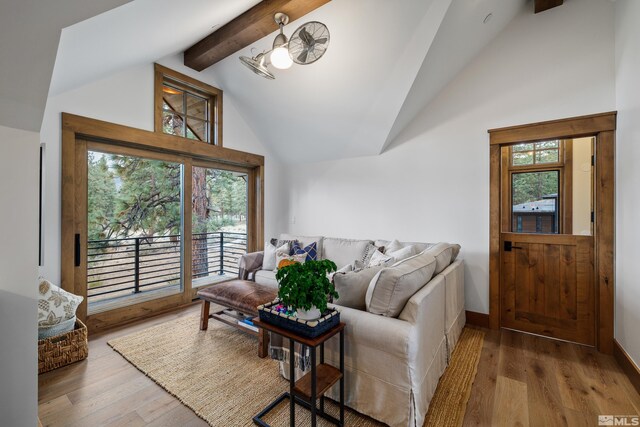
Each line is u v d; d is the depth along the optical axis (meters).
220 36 2.97
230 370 2.12
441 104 3.28
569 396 1.83
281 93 3.58
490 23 2.71
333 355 1.74
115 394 1.85
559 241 2.74
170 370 2.12
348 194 4.11
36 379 1.38
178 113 3.62
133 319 3.10
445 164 3.26
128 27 1.93
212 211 4.16
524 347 2.54
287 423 1.61
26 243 1.34
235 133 4.17
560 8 2.65
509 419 1.63
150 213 3.32
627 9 2.17
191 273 3.70
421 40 2.50
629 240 2.14
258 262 3.85
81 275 2.75
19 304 1.33
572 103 2.59
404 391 1.48
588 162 2.71
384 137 3.47
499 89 2.94
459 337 2.75
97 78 2.71
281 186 4.95
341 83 3.13
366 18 2.53
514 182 3.04
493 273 2.96
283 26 2.69
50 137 2.51
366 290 1.84
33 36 1.01
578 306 2.65
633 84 2.08
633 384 1.96
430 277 2.05
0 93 1.14
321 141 4.01
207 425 1.59
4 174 1.29
